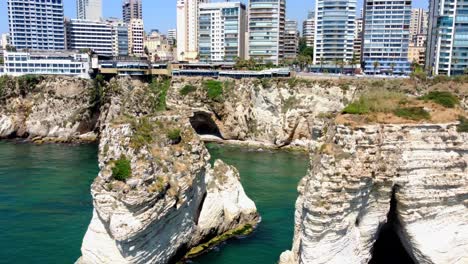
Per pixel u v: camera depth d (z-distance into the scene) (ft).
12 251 140.56
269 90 336.29
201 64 449.48
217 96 358.64
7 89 357.20
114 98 379.96
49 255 138.00
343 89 318.65
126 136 110.22
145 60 452.35
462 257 97.14
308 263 95.04
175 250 122.11
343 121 94.89
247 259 128.77
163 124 130.82
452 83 290.35
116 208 102.89
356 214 93.61
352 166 90.22
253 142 346.74
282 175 244.83
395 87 291.99
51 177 234.38
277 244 139.85
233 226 149.18
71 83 360.89
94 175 239.71
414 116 96.48
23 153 298.76
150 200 104.88
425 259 96.68
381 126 92.32
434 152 92.07
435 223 94.89
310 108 325.21
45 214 175.42
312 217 91.40
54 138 352.69
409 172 91.86
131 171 104.73
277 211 176.04
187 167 125.59
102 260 108.68
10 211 178.50
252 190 211.41
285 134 331.36
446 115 97.04
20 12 573.33
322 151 94.22
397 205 96.17
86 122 366.84
